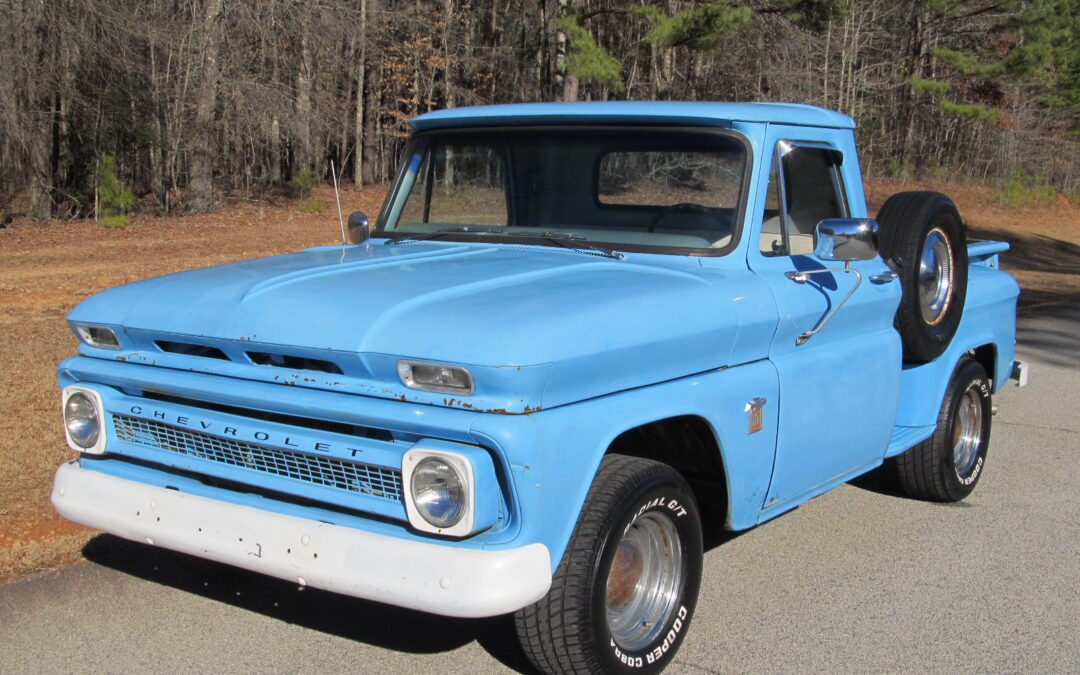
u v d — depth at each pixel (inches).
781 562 199.5
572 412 127.3
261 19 1144.2
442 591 119.4
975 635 168.9
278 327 134.3
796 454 169.6
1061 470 269.0
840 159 190.1
